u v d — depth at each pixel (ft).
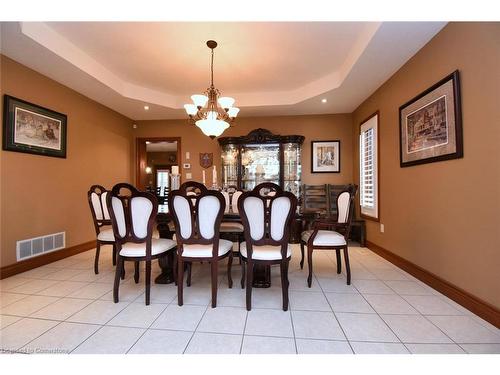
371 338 5.40
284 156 16.06
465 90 6.68
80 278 8.89
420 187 8.77
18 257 9.46
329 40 9.37
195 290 7.93
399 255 10.26
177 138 17.51
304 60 10.93
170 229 9.23
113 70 11.87
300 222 14.43
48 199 10.84
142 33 8.95
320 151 16.44
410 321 6.05
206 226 6.78
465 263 6.75
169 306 6.82
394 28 7.57
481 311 6.13
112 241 9.17
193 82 13.25
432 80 8.08
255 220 6.59
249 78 12.80
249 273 6.63
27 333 5.54
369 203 13.30
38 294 7.55
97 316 6.27
